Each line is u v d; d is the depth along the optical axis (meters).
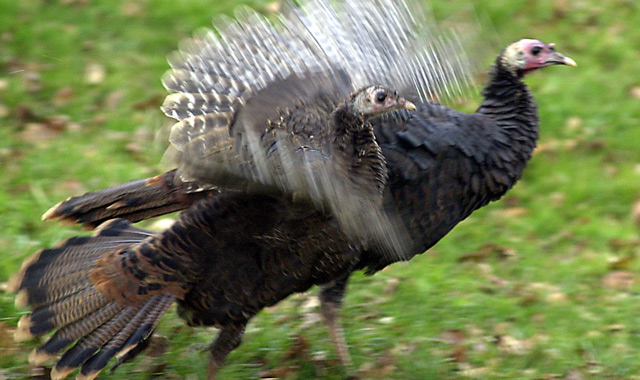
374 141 14.01
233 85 13.62
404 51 15.86
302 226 13.80
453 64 16.27
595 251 20.33
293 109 13.62
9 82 24.30
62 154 22.00
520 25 27.66
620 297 18.52
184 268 14.20
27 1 27.03
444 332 17.30
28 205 20.12
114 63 25.44
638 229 21.20
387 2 15.88
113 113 23.77
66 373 14.06
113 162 21.92
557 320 17.75
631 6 28.67
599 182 22.41
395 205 14.96
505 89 16.06
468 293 18.45
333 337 16.12
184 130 12.95
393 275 19.00
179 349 16.47
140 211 15.78
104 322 14.28
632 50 27.02
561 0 28.75
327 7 15.16
